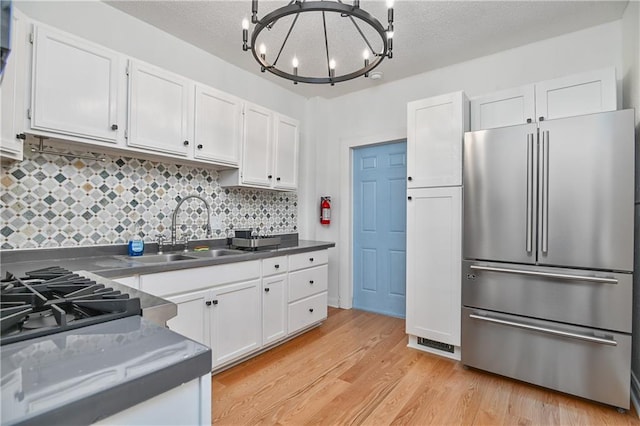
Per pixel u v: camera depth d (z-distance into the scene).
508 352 2.07
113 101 1.85
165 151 2.10
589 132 1.84
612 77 2.01
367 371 2.22
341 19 2.27
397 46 2.66
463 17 2.27
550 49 2.55
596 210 1.82
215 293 2.09
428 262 2.50
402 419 1.70
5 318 0.65
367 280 3.66
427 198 2.52
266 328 2.45
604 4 2.13
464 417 1.72
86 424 0.45
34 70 1.56
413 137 2.60
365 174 3.68
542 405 1.83
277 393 1.93
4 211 1.73
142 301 0.90
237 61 2.92
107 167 2.12
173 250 2.44
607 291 1.79
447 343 2.40
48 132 1.61
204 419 0.61
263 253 2.41
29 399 0.43
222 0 2.10
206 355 0.61
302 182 3.79
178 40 2.54
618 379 1.75
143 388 0.51
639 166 1.91
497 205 2.13
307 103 3.85
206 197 2.73
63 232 1.94
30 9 1.84
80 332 0.68
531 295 2.01
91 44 1.76
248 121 2.68
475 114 2.49
